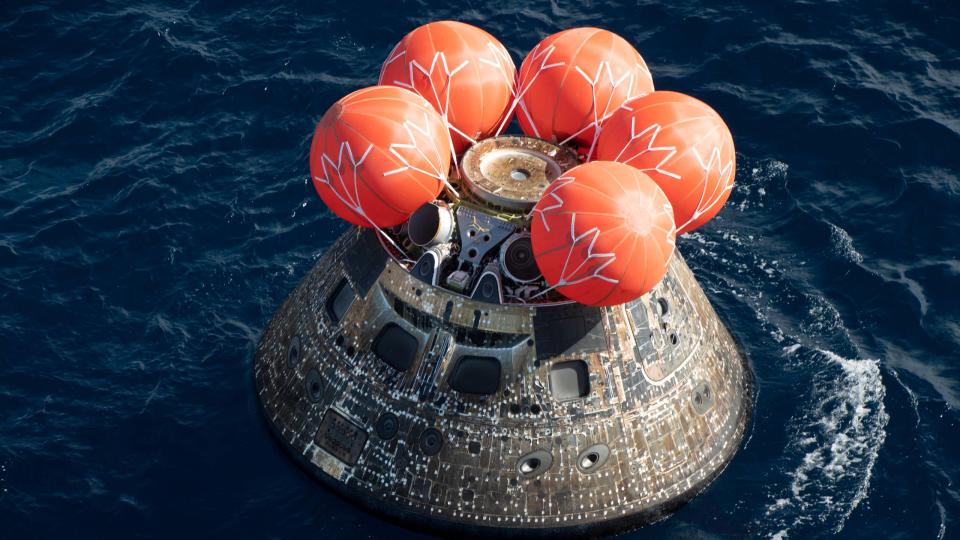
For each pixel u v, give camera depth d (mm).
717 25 49781
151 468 32125
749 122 45750
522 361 29359
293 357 32719
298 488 31422
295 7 50906
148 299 38250
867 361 36125
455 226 30391
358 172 28141
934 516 31125
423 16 50469
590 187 26406
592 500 29750
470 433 29422
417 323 30125
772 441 33281
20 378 35000
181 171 43312
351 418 30719
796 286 39094
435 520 29703
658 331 30609
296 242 40562
